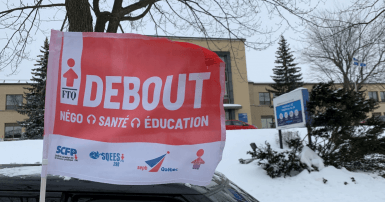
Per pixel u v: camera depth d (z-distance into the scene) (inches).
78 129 75.2
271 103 1868.8
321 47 1092.5
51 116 74.4
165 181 74.3
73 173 73.4
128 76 77.4
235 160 393.7
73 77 76.4
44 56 1181.7
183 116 77.5
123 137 75.5
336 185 280.2
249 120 1571.1
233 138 523.2
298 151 343.6
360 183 286.0
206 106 78.4
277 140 471.8
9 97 1662.2
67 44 76.5
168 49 78.7
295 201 248.7
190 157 76.2
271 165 313.1
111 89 76.8
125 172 73.9
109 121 76.0
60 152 73.9
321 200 248.1
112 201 72.7
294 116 374.9
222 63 79.3
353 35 978.7
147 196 72.9
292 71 1612.9
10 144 548.1
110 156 74.6
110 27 314.5
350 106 314.8
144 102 77.1
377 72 1079.6
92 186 73.9
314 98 335.9
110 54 77.7
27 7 337.7
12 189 76.4
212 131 77.8
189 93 78.2
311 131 337.4
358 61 992.2
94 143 74.7
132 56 78.0
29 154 471.8
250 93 1849.2
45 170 71.7
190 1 380.2
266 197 262.5
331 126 324.2
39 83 1149.7
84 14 278.8
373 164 328.2
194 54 79.0
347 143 322.3
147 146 75.5
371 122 325.4
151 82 77.7
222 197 78.2
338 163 322.3
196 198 72.8
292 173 321.7
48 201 72.6
